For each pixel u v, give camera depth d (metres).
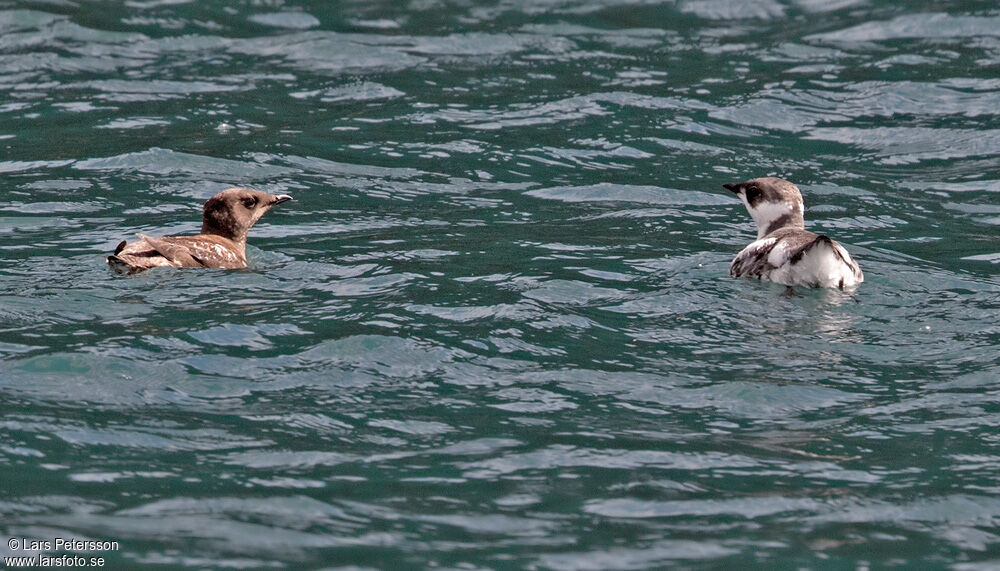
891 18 27.73
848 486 9.36
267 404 10.80
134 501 8.94
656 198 18.70
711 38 27.09
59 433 10.05
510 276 14.55
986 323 13.01
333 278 14.46
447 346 12.16
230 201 15.67
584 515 8.90
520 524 8.74
